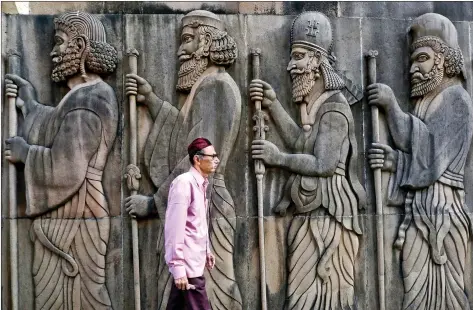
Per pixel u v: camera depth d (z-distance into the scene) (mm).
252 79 3338
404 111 3441
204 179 2650
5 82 3297
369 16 3480
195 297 2506
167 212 2498
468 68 3496
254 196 3295
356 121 3396
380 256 3303
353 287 3295
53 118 3281
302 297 3246
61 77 3297
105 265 3232
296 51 3328
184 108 3301
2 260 3227
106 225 3234
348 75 3416
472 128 3408
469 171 3436
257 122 3283
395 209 3373
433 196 3350
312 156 3289
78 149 3238
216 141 3262
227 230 3229
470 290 3377
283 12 3439
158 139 3283
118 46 3346
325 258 3256
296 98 3326
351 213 3311
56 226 3234
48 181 3229
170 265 2439
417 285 3307
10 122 3281
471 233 3387
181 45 3330
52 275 3221
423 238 3330
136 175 3238
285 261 3295
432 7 3535
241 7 3426
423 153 3350
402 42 3486
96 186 3238
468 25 3525
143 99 3295
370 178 3371
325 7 3463
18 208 3270
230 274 3219
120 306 3219
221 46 3281
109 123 3264
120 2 3387
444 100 3400
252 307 3250
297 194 3279
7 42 3322
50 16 3369
